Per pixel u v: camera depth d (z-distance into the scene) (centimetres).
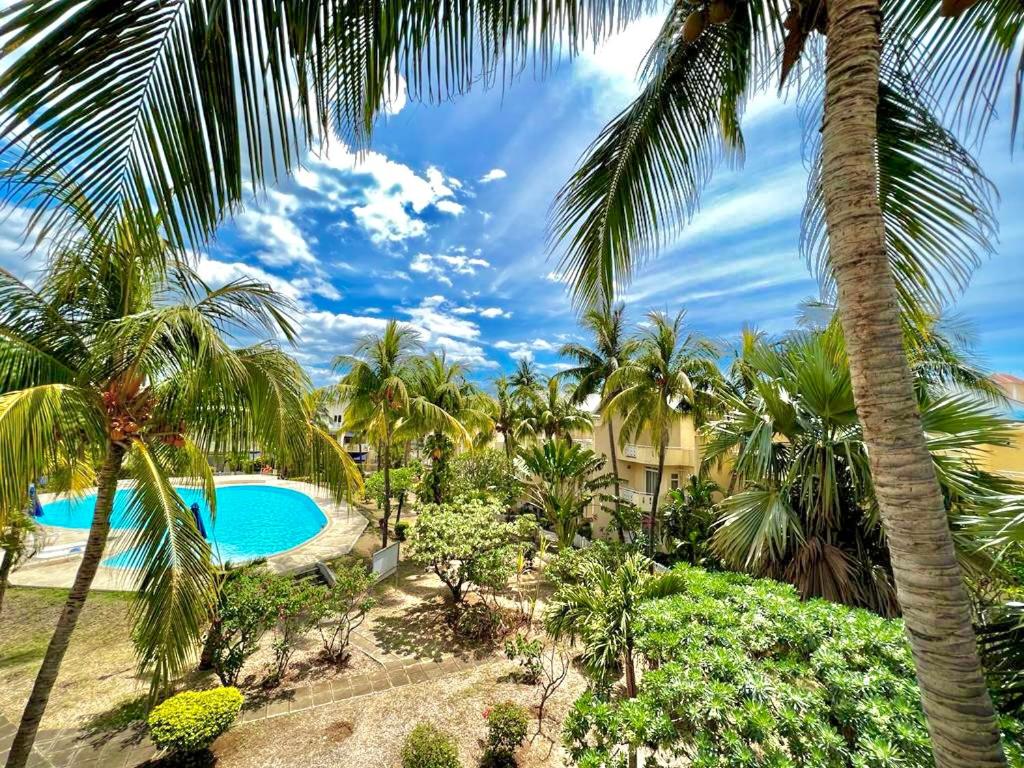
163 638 379
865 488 498
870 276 154
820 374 500
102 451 430
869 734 225
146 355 429
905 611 143
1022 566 371
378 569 1134
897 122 273
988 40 247
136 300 432
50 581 996
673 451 1639
